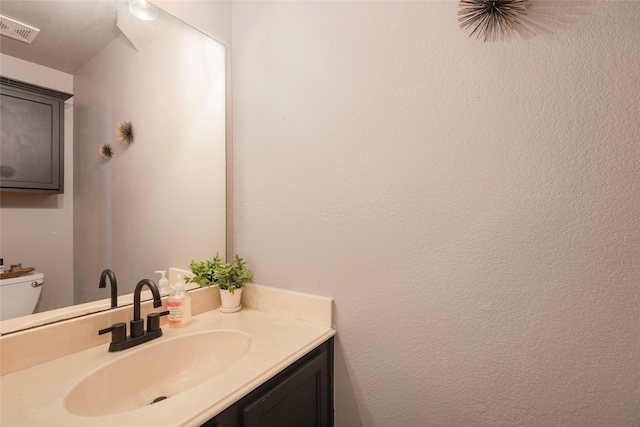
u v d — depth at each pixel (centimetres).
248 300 124
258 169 121
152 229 108
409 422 90
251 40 123
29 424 55
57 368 75
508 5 73
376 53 93
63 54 89
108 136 98
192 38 119
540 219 71
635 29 62
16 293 78
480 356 79
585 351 67
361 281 97
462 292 81
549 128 70
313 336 94
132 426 54
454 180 81
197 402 62
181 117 116
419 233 87
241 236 128
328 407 101
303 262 109
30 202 82
